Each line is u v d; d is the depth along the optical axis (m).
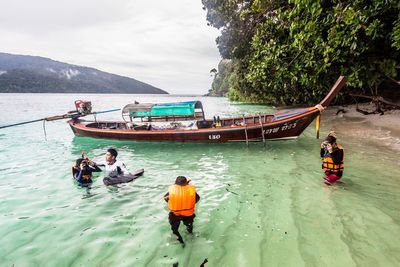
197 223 5.44
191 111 13.35
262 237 4.81
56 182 8.29
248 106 39.66
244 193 6.86
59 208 6.39
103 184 7.79
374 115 16.61
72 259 4.43
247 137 12.31
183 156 11.09
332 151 6.81
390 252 4.16
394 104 15.57
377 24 9.55
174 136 12.90
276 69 15.13
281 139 12.34
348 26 10.36
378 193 6.32
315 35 11.48
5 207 6.52
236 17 22.33
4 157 11.67
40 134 18.05
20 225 5.63
